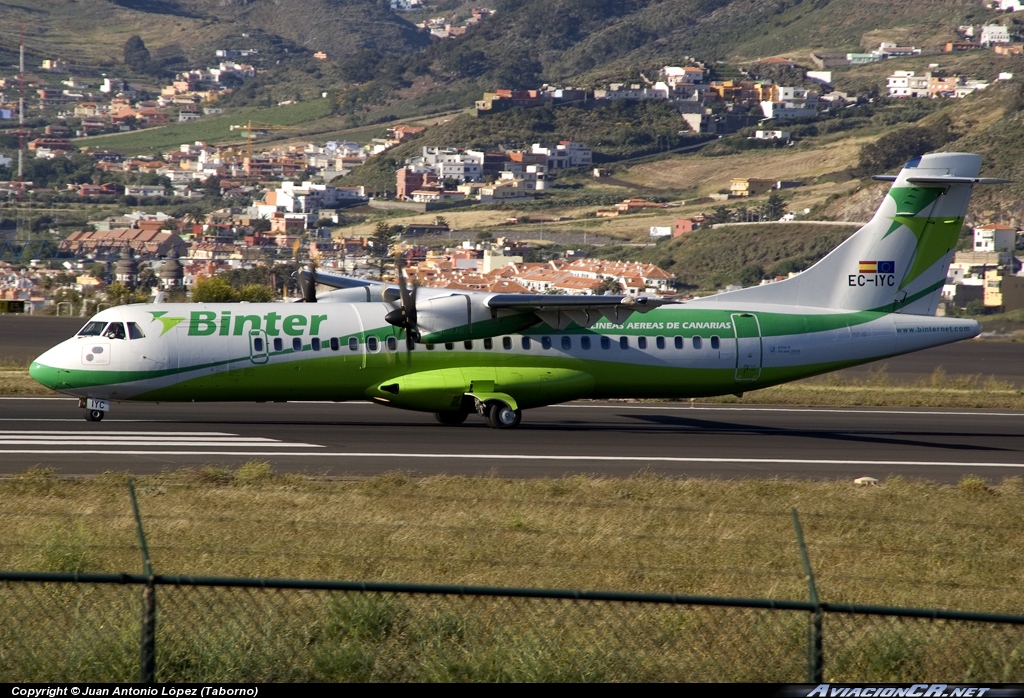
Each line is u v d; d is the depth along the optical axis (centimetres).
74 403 11944
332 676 3881
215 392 10356
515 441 9994
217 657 3934
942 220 11631
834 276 11650
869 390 15538
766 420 12406
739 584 5397
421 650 4075
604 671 3966
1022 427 12331
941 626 4475
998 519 7131
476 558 5681
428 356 10675
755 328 11362
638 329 11175
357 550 5775
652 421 12006
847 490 7906
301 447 9275
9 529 6034
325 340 10469
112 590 4678
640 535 6322
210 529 6150
